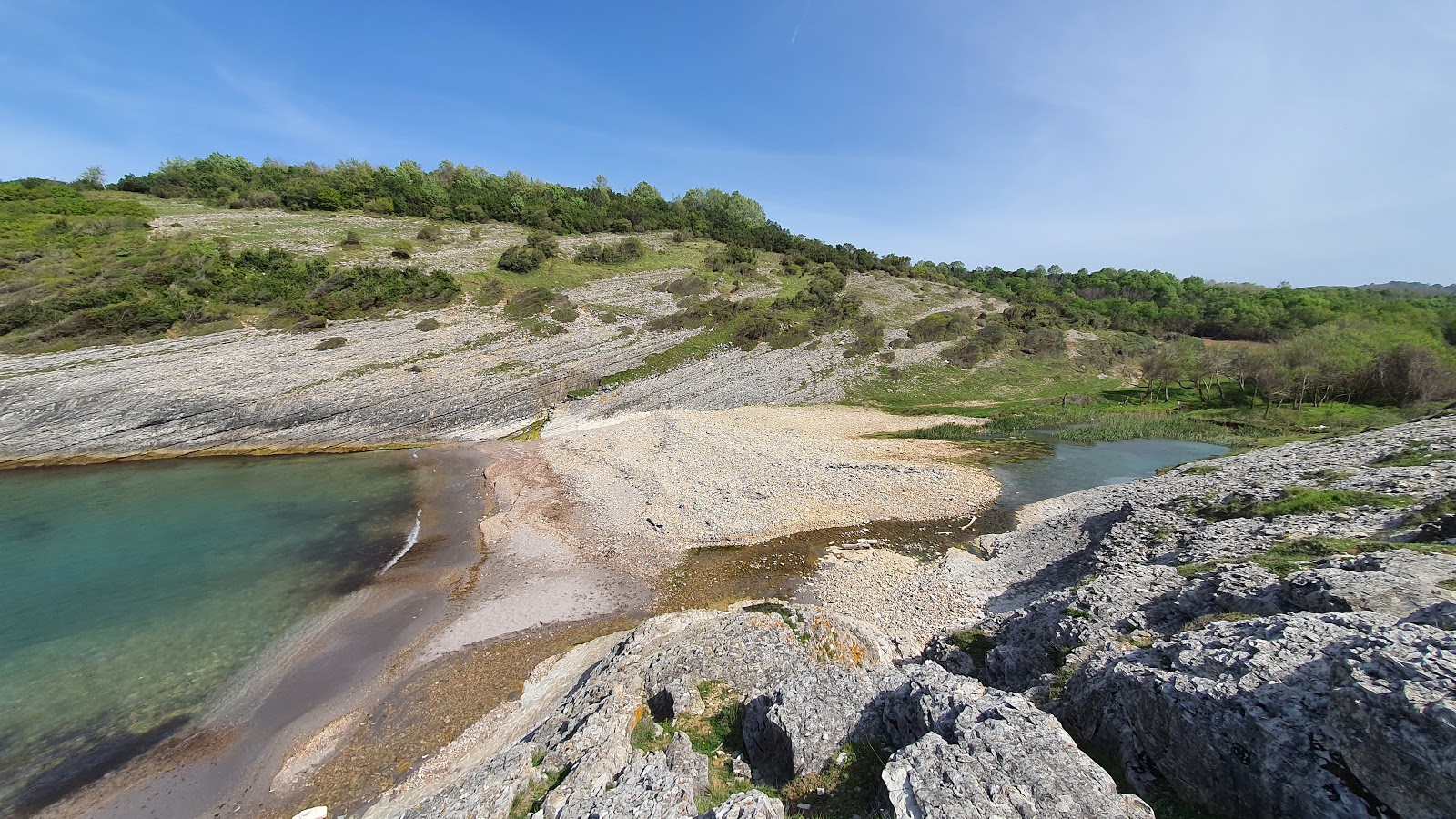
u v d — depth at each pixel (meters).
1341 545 14.15
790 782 9.83
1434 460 22.19
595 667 15.72
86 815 12.47
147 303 46.47
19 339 42.06
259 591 21.30
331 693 16.19
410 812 10.45
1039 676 12.80
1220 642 9.25
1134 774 8.50
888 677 11.65
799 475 32.53
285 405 42.34
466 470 36.59
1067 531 23.98
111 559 23.56
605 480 32.59
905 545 25.08
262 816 12.51
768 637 15.05
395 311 55.78
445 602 20.80
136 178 80.62
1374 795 6.25
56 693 15.83
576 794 9.73
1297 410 46.16
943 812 7.04
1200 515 21.22
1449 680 6.22
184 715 15.22
